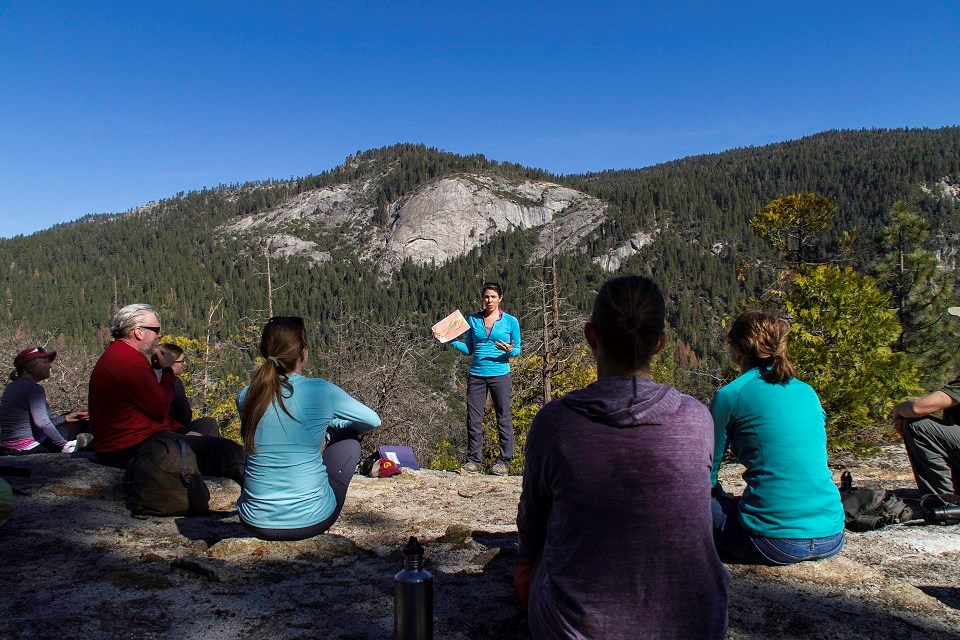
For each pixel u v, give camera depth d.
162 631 2.37
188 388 20.94
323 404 3.29
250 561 3.18
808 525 2.90
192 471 4.16
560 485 1.76
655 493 1.68
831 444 7.45
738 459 3.09
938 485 4.07
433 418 22.75
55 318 134.75
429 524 4.21
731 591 2.77
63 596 2.69
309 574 3.03
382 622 2.47
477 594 2.78
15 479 4.66
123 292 168.62
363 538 3.78
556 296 20.86
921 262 20.81
